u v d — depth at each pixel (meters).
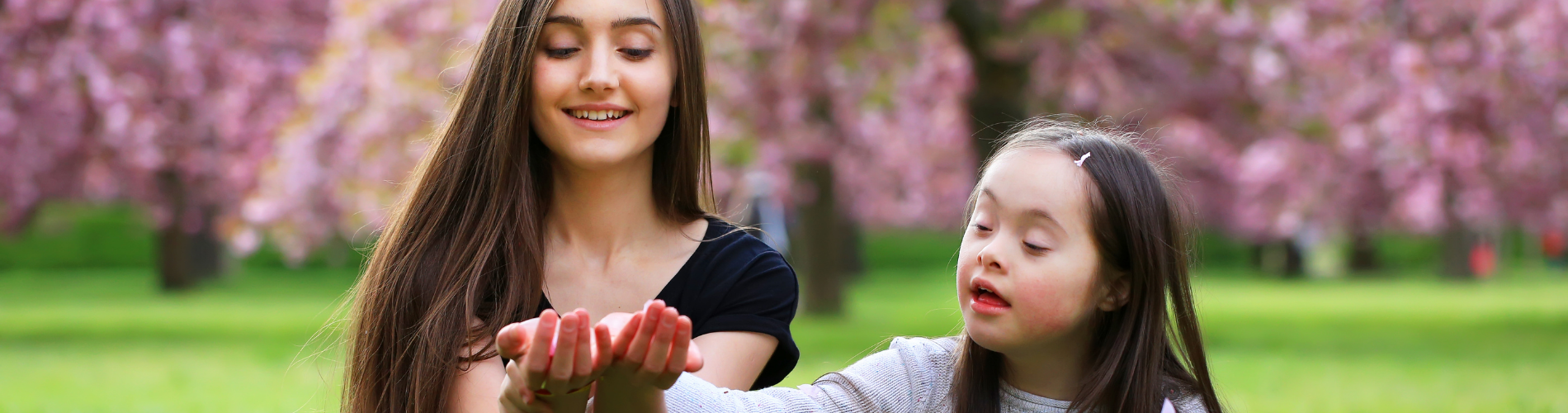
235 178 14.13
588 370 1.43
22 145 13.15
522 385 1.51
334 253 26.09
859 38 10.24
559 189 2.20
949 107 13.48
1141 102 10.69
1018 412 2.00
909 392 2.02
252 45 13.91
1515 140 11.83
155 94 13.36
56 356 9.45
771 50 10.27
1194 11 10.27
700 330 2.13
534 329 1.51
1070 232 1.86
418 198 2.15
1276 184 14.09
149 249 26.53
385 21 10.22
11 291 19.27
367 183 10.06
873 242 32.62
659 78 2.09
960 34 10.04
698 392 1.71
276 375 8.08
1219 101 11.28
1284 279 24.80
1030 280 1.84
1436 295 18.55
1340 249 30.20
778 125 10.88
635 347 1.44
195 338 11.03
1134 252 1.90
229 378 7.89
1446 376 7.96
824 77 10.63
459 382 2.00
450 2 9.74
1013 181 1.88
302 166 10.68
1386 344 10.41
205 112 13.87
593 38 2.05
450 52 9.55
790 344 2.16
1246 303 16.52
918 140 14.50
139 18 12.99
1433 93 11.47
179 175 15.05
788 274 2.22
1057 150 1.91
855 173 14.50
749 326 2.11
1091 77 10.47
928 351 2.08
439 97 9.75
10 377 8.08
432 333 1.99
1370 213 13.62
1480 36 11.45
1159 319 1.94
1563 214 12.77
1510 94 11.41
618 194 2.19
